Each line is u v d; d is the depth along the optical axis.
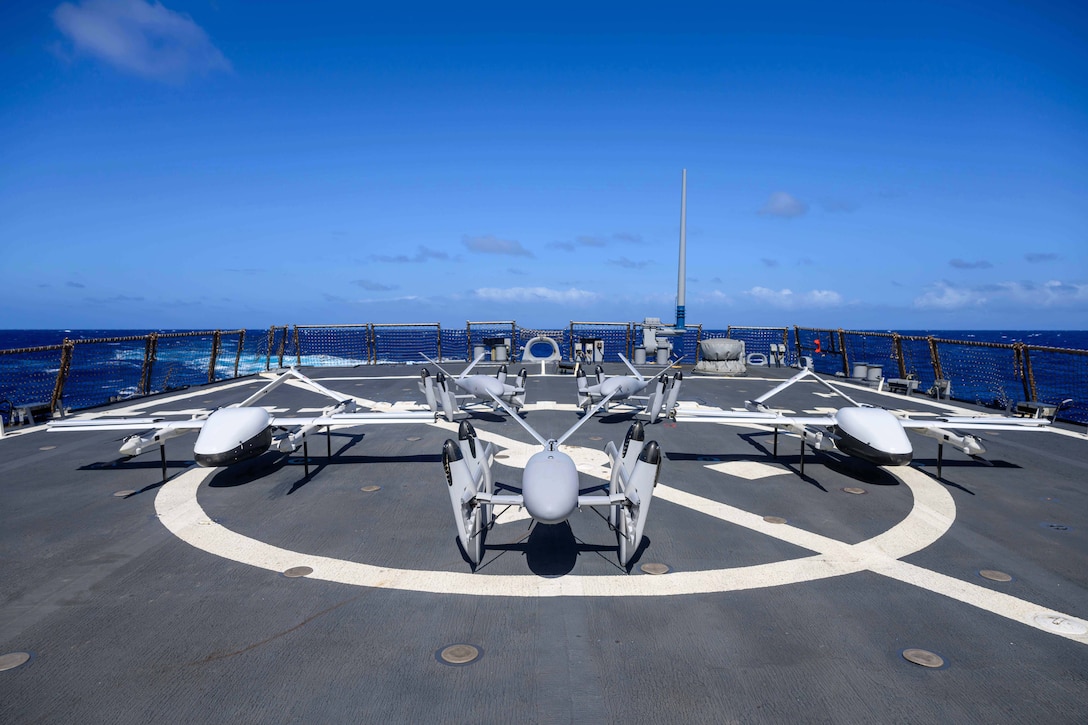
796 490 12.61
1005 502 11.80
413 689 5.86
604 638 6.80
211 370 30.77
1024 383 20.89
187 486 12.88
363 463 14.80
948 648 6.61
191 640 6.77
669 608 7.52
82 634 6.91
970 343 23.12
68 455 15.76
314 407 22.88
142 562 8.96
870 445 12.06
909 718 5.43
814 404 23.16
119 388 41.53
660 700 5.68
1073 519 10.84
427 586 8.16
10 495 12.26
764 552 9.32
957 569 8.72
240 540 9.84
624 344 45.25
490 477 9.09
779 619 7.25
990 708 5.58
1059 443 17.14
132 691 5.84
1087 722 5.40
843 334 32.72
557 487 7.82
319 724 5.35
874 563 8.91
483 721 5.38
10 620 7.24
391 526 10.47
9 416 21.05
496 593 7.93
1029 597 7.84
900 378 27.69
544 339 40.66
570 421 19.98
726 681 5.98
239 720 5.40
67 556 9.19
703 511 11.26
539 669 6.19
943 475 13.82
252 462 14.91
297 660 6.37
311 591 8.02
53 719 5.42
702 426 19.45
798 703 5.64
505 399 19.02
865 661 6.34
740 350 32.66
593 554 9.25
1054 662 6.34
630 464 8.35
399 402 23.72
